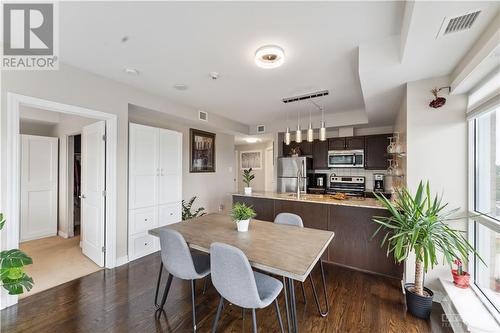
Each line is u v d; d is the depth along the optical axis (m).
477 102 1.79
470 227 1.99
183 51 2.13
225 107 3.98
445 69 1.96
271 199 3.63
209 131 5.08
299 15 1.62
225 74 2.62
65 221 4.02
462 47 1.62
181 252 1.69
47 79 2.24
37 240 3.84
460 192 2.04
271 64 2.17
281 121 5.11
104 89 2.70
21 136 3.73
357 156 4.65
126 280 2.52
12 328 1.76
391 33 1.83
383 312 2.00
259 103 3.74
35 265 2.88
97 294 2.25
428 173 2.14
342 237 2.97
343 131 4.84
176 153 3.73
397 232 2.02
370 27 1.75
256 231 2.07
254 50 2.11
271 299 1.45
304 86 2.98
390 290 2.37
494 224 1.63
